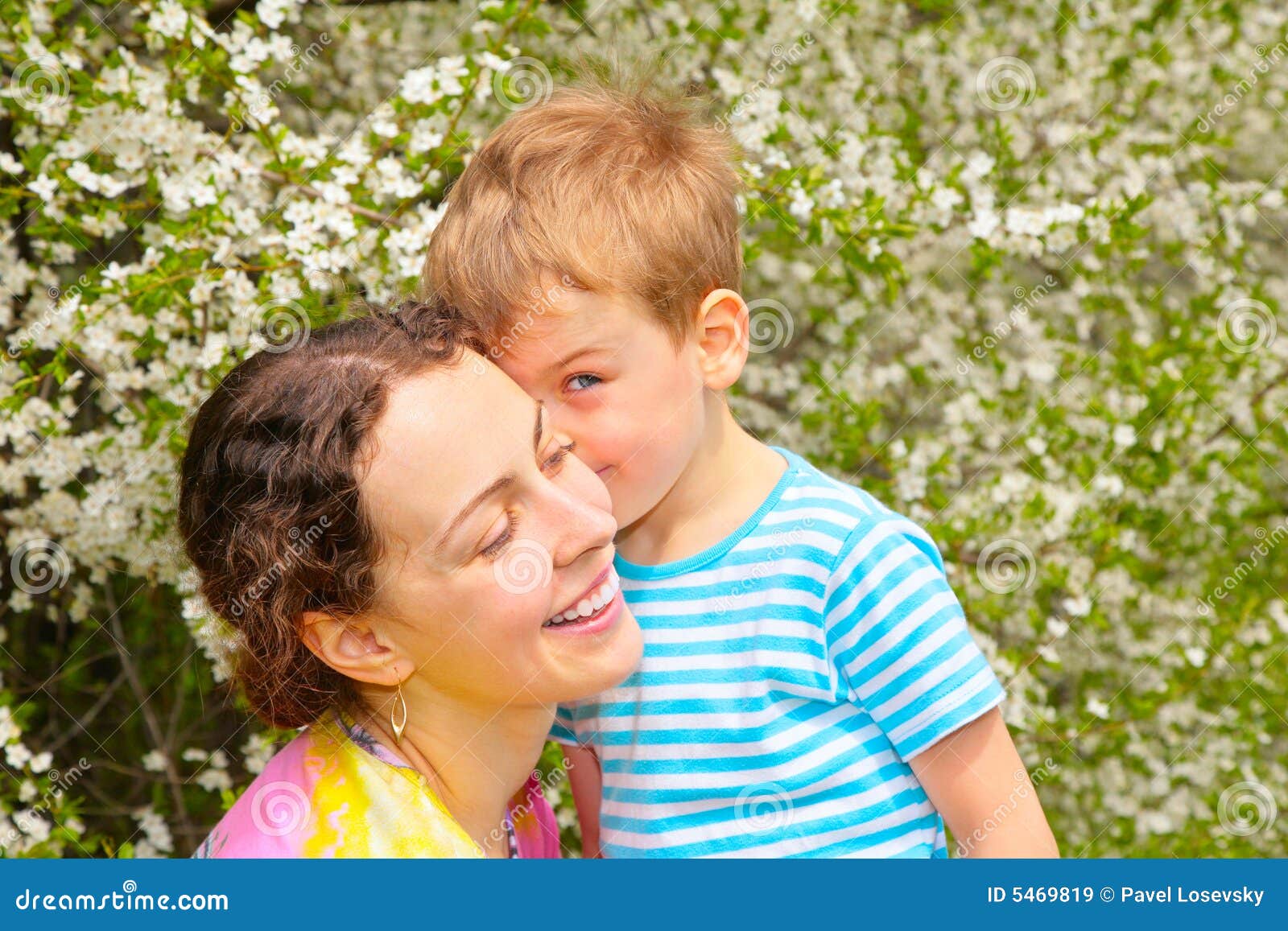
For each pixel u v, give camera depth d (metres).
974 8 3.00
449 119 2.23
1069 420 2.94
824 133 2.75
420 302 1.32
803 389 3.04
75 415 2.62
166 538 2.21
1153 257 3.18
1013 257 2.94
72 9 2.45
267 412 1.14
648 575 1.40
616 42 2.76
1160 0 2.97
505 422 1.14
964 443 2.93
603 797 1.44
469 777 1.22
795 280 3.09
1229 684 2.99
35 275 2.50
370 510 1.10
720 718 1.36
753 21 2.84
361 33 2.83
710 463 1.40
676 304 1.30
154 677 2.84
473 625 1.12
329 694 1.21
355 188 2.22
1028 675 2.74
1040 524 2.75
